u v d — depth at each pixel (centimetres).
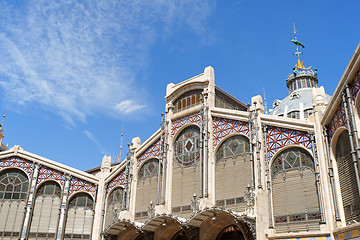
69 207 4291
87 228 4222
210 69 3862
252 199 2916
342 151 2597
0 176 4397
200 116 3716
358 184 2255
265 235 2847
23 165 4438
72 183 4388
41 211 4244
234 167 3306
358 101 2303
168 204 3597
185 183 3594
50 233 4150
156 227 3469
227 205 3219
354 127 2283
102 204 4241
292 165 2998
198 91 3884
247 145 3297
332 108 2614
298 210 2845
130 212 3888
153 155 4000
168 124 3962
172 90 4141
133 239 3819
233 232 3222
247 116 3347
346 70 2352
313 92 3105
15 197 4309
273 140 3166
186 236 3450
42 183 4369
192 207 3262
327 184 2686
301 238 2697
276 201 2983
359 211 2336
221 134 3506
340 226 2522
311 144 2936
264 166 3122
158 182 3728
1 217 4209
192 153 3662
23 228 4119
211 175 3394
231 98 4122
